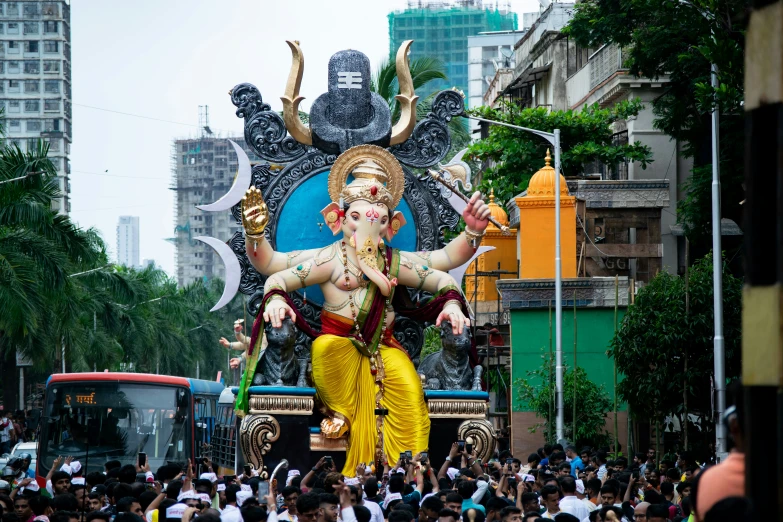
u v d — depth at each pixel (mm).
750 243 6008
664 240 35844
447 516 11188
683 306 25797
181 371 81625
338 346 22297
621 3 29641
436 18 164250
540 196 32688
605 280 31109
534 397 29609
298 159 24266
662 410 26469
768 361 5836
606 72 40406
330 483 12602
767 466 5824
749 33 6066
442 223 24594
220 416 31844
